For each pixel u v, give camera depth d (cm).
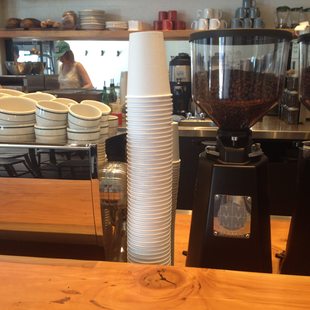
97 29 278
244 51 65
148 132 66
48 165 67
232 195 66
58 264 66
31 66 277
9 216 70
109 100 244
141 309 54
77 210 68
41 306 55
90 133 71
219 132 71
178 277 61
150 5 299
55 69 317
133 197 69
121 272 63
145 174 67
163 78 65
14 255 74
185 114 264
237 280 60
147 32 63
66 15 281
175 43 302
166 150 67
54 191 68
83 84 301
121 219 77
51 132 70
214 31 65
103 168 75
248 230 67
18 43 313
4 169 68
